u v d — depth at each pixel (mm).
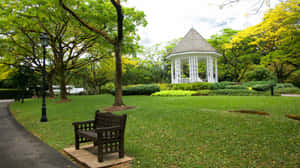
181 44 23562
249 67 31453
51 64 25703
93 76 36531
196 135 6273
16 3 14711
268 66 31188
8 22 15219
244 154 4727
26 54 21984
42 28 17188
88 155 4934
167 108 10773
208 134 6277
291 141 5332
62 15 14586
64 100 19688
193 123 7516
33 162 4551
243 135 5973
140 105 12727
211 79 22672
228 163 4270
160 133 6715
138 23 14969
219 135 6121
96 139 4469
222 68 32875
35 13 14789
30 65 23859
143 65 38500
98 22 13867
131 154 4996
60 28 18516
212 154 4809
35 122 10453
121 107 11648
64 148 5730
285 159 4352
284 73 30234
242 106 10758
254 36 25969
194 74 22906
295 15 17484
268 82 22969
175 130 6906
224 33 31391
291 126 6504
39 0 13516
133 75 37750
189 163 4320
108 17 13664
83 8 13438
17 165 4367
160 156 4777
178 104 12719
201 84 20359
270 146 5098
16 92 40469
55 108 15039
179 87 21516
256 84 21859
